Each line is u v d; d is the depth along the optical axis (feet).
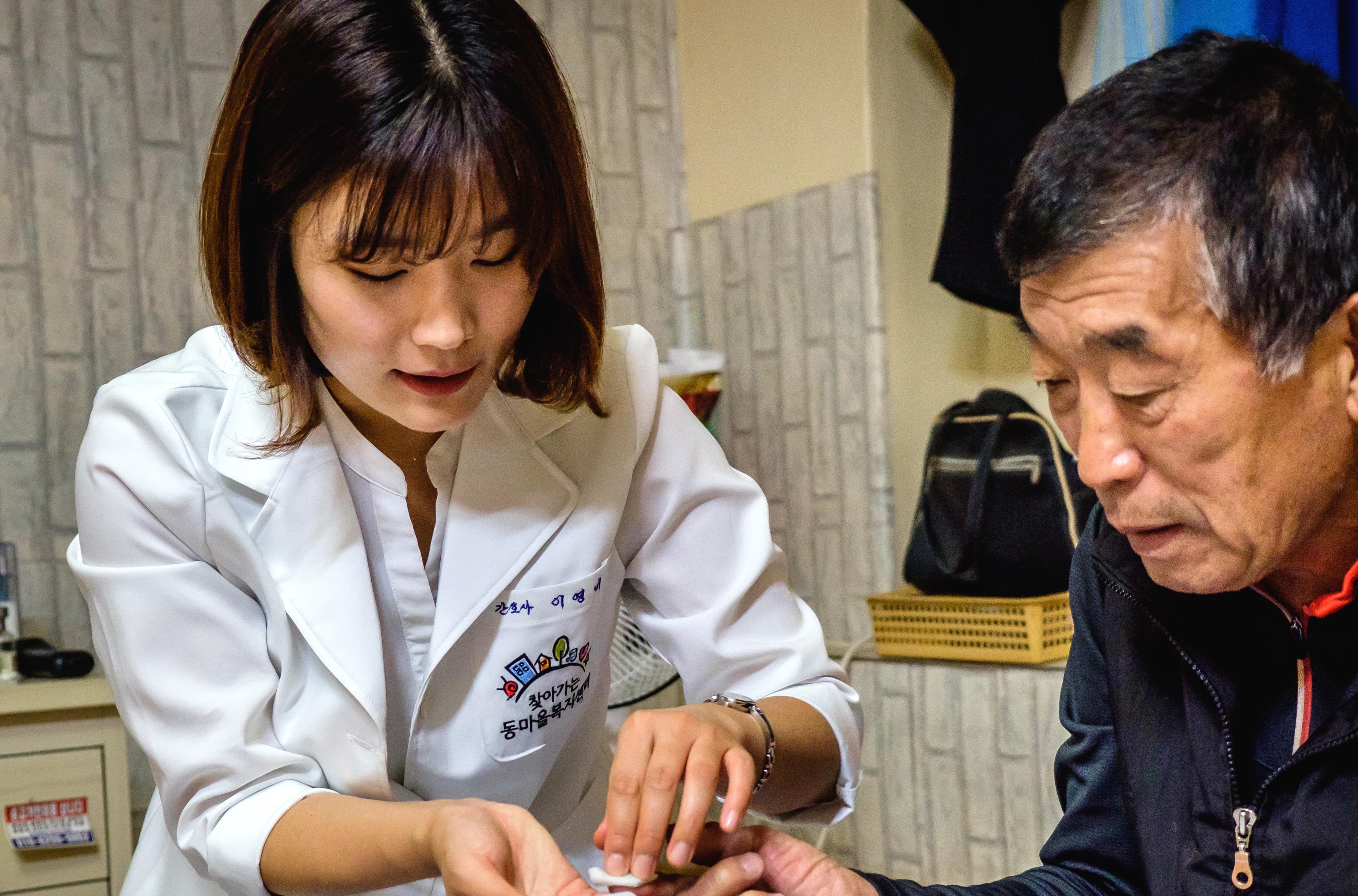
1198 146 2.30
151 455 3.33
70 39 8.22
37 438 7.98
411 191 2.65
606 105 9.97
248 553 3.34
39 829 6.68
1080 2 8.07
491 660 3.55
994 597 6.97
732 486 3.88
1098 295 2.35
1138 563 3.07
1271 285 2.27
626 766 2.94
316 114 2.70
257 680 3.37
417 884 3.59
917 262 8.63
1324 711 2.85
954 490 7.14
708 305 9.80
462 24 2.77
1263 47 2.44
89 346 8.15
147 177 8.41
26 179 8.05
